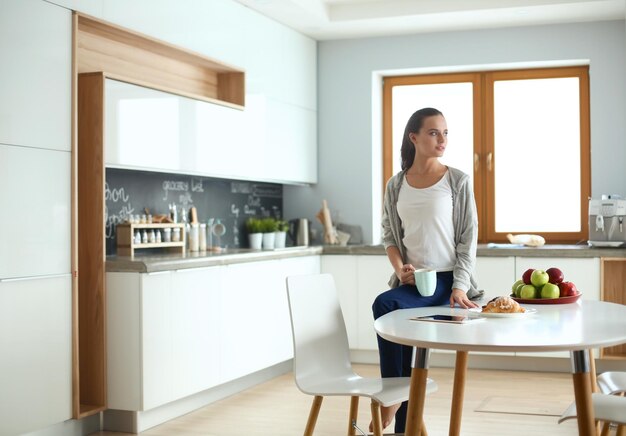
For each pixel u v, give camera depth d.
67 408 3.93
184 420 4.45
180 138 4.81
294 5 5.66
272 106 6.01
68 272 3.92
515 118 6.59
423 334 2.41
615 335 2.34
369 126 6.68
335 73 6.78
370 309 6.09
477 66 6.47
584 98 6.42
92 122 4.14
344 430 4.19
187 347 4.49
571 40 6.20
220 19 5.32
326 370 3.13
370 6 6.09
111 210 4.83
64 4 3.92
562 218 6.51
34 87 3.74
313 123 6.74
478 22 6.20
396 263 3.50
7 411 3.59
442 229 3.40
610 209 5.65
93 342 4.20
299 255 5.83
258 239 6.20
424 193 3.41
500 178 6.63
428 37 6.52
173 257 4.49
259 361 5.26
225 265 4.87
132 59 4.71
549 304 3.17
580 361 2.41
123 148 4.29
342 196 6.77
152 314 4.20
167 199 5.39
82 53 4.30
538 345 2.19
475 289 3.48
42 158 3.77
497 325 2.58
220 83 5.61
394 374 3.30
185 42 4.92
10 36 3.60
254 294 5.20
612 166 6.15
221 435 4.12
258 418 4.47
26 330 3.68
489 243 6.59
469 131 6.69
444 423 4.26
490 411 4.54
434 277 3.23
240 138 5.52
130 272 4.14
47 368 3.80
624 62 6.11
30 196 3.70
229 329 4.91
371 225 6.68
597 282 5.56
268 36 5.96
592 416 2.40
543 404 4.70
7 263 3.58
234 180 6.21
